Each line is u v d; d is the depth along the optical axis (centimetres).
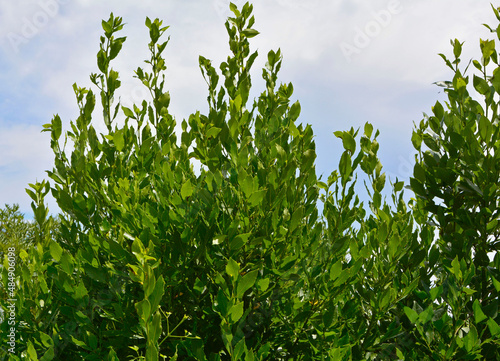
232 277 228
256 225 288
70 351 293
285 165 296
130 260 268
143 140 374
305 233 299
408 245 316
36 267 309
